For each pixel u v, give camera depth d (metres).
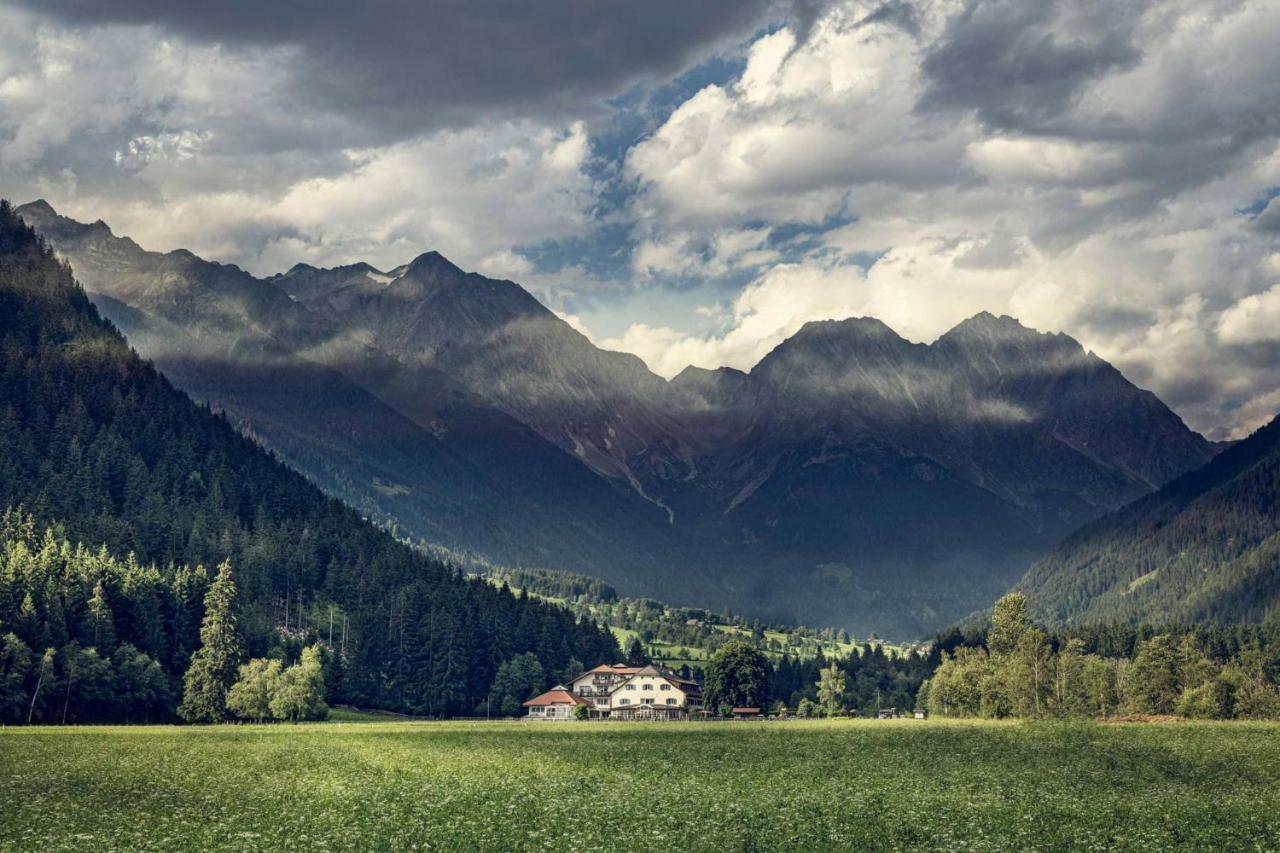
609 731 155.62
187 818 70.94
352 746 126.06
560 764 107.38
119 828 66.38
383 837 62.75
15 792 83.50
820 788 87.00
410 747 125.69
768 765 108.06
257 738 135.88
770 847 60.88
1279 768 104.88
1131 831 67.00
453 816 69.56
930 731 147.12
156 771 97.62
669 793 81.75
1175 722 165.12
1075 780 95.12
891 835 64.19
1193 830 67.81
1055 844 62.19
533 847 59.75
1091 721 149.25
